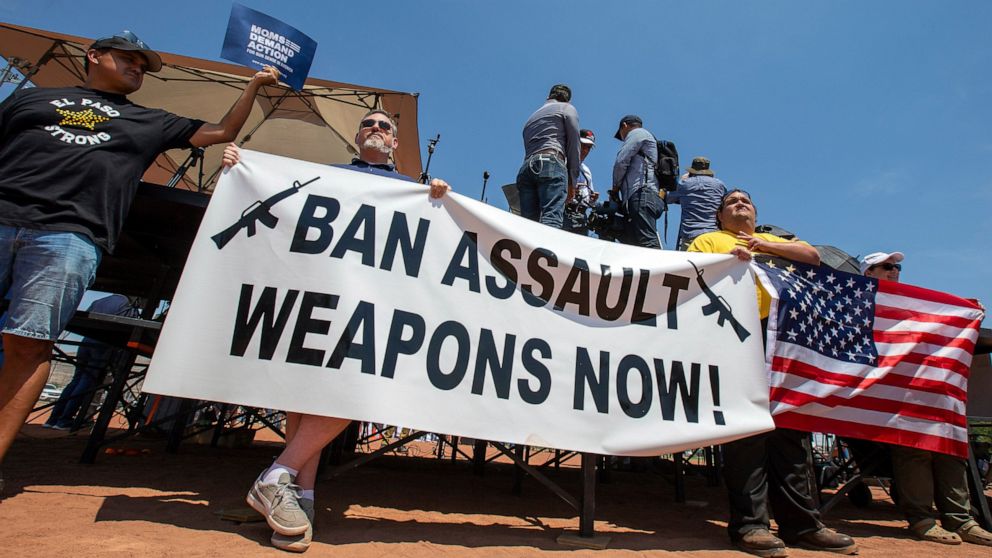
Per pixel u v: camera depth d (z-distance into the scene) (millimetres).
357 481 4348
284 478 2312
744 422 3014
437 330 2732
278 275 2592
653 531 3307
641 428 2893
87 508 2514
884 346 3771
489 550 2502
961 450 3711
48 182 2469
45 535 2053
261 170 2760
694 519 3863
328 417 2479
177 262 4520
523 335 2887
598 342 3008
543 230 3162
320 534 2496
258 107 8109
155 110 2920
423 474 5332
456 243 2943
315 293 2600
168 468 3883
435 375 2652
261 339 2469
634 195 5395
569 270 3105
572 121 5000
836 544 2943
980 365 5027
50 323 2367
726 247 3623
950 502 3730
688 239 5969
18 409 2352
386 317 2664
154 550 1995
